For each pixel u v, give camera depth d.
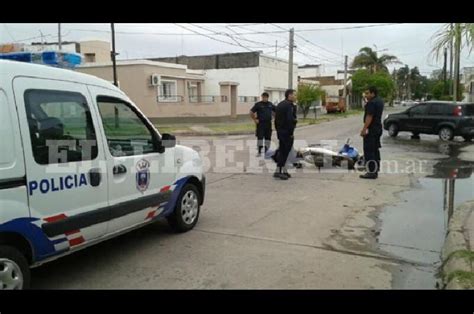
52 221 3.55
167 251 4.84
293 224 5.89
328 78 67.38
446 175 9.62
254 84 36.38
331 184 8.66
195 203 5.75
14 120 3.28
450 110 17.17
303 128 25.59
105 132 4.21
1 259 3.16
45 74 3.64
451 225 5.49
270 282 4.02
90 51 36.91
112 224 4.25
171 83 29.61
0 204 3.14
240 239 5.25
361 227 5.76
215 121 29.83
